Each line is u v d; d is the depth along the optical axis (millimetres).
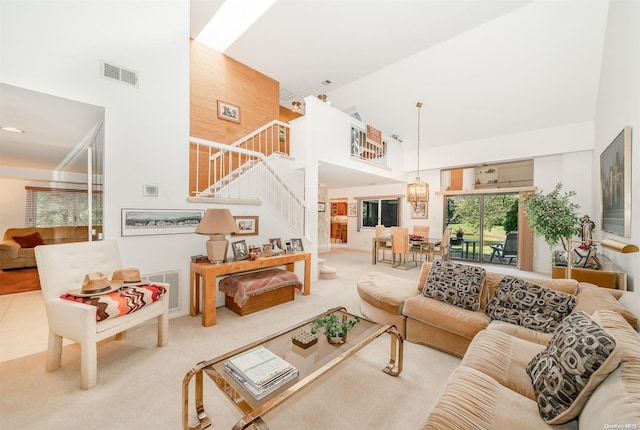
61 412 1654
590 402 1050
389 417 1658
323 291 4367
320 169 5988
